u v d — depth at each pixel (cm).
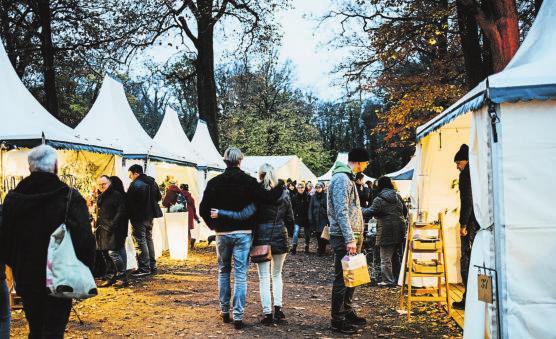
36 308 355
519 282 426
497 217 434
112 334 563
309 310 690
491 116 437
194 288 852
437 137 834
